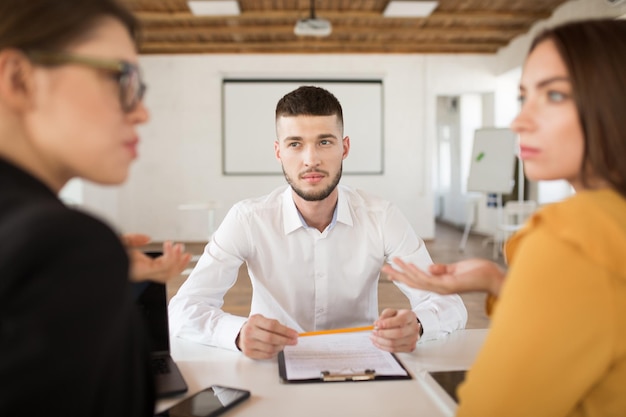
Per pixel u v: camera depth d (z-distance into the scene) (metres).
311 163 1.34
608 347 0.52
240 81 7.98
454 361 1.10
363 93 8.02
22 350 0.32
